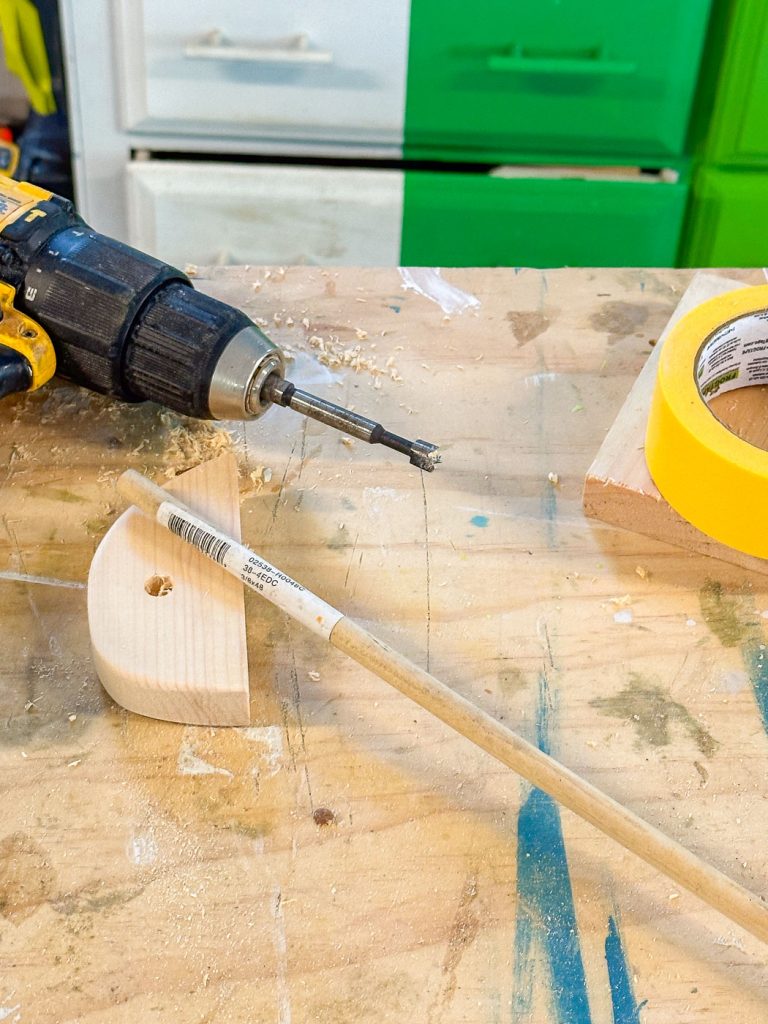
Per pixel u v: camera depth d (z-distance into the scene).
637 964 0.49
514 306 0.90
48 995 0.47
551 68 1.23
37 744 0.57
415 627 0.64
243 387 0.68
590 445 0.77
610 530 0.71
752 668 0.63
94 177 1.34
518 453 0.76
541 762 0.51
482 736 0.52
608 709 0.60
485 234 1.39
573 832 0.54
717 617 0.66
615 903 0.52
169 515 0.63
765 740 0.59
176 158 1.37
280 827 0.54
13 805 0.54
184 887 0.51
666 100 1.29
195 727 0.58
